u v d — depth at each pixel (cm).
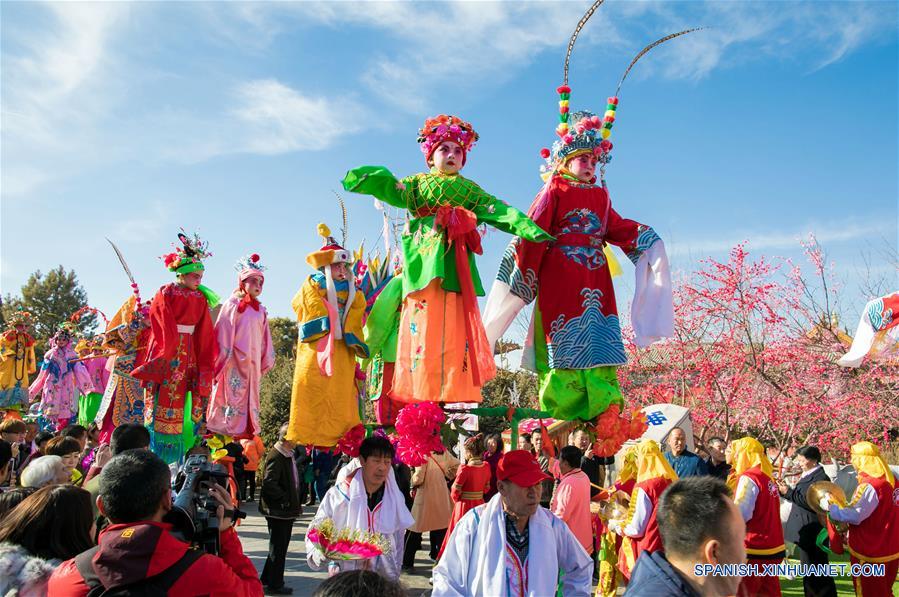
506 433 930
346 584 194
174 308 752
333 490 498
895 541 638
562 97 601
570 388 558
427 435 482
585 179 590
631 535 578
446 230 514
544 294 579
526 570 355
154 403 737
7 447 489
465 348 510
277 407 1756
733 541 225
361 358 566
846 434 1377
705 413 1494
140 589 251
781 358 1447
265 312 825
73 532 318
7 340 1659
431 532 930
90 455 791
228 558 300
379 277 613
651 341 586
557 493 646
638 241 590
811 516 742
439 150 538
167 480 278
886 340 707
